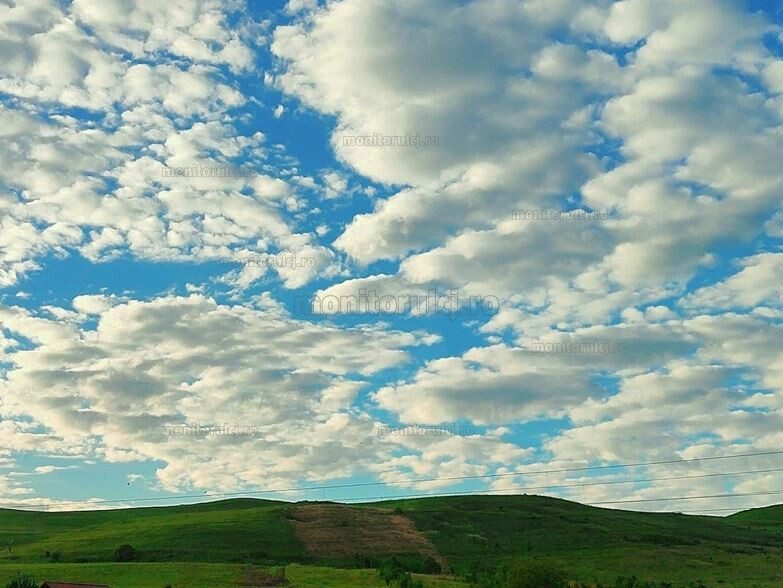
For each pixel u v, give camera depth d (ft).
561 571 459.73
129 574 556.51
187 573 557.74
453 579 535.19
